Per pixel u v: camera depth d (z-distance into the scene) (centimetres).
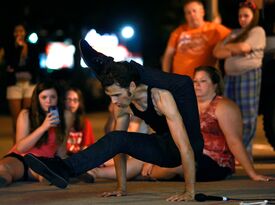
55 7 4750
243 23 1516
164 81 998
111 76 977
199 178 1252
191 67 1584
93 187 1220
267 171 1405
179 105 1015
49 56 4494
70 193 1152
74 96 1402
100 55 989
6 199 1101
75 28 5016
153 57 5175
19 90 1808
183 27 1625
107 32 5344
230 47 1502
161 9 4856
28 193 1159
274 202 1026
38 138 1259
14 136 1825
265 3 1608
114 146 1012
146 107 1015
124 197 1088
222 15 2162
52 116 1253
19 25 1822
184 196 1031
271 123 1588
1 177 1220
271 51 1590
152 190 1157
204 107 1265
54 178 988
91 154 999
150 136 1055
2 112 3650
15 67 1803
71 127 1350
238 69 1508
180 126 1000
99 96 4359
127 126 1074
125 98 990
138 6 5325
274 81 1580
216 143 1254
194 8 1576
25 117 1295
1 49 1819
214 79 1266
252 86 1508
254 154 1722
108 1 5306
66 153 1312
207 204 1011
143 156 1038
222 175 1260
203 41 1577
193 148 1042
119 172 1105
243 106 1515
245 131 1516
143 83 1000
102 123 2852
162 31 4678
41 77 1814
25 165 1274
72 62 4772
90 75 4628
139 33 5328
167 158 1047
